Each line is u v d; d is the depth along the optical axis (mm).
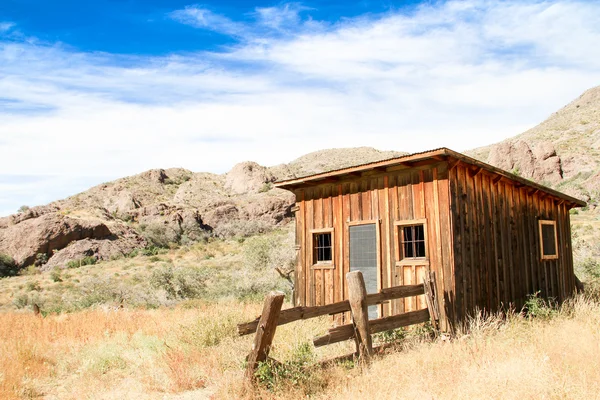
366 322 7188
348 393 5730
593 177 78312
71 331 12555
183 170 142250
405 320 8078
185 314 13617
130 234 74812
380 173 10719
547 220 13570
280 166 135375
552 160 96688
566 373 5410
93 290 34094
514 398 4926
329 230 11695
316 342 6562
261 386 6250
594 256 27938
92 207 89125
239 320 10336
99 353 9281
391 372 6316
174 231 81625
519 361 5871
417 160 9719
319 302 11711
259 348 6359
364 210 11000
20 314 21469
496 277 10617
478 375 5559
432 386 5641
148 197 113812
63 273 57188
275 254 25797
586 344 6730
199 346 9102
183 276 27844
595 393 4953
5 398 6797
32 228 65875
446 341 8047
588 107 143375
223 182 130375
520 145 100438
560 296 13711
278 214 91750
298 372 6438
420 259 9828
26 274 60094
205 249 69688
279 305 6387
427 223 9734
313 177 11508
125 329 12453
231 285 25719
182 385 7184
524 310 11469
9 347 10070
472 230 10023
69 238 66688
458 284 9219
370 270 10742
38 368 8734
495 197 11172
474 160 9859
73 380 8109
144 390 7219
